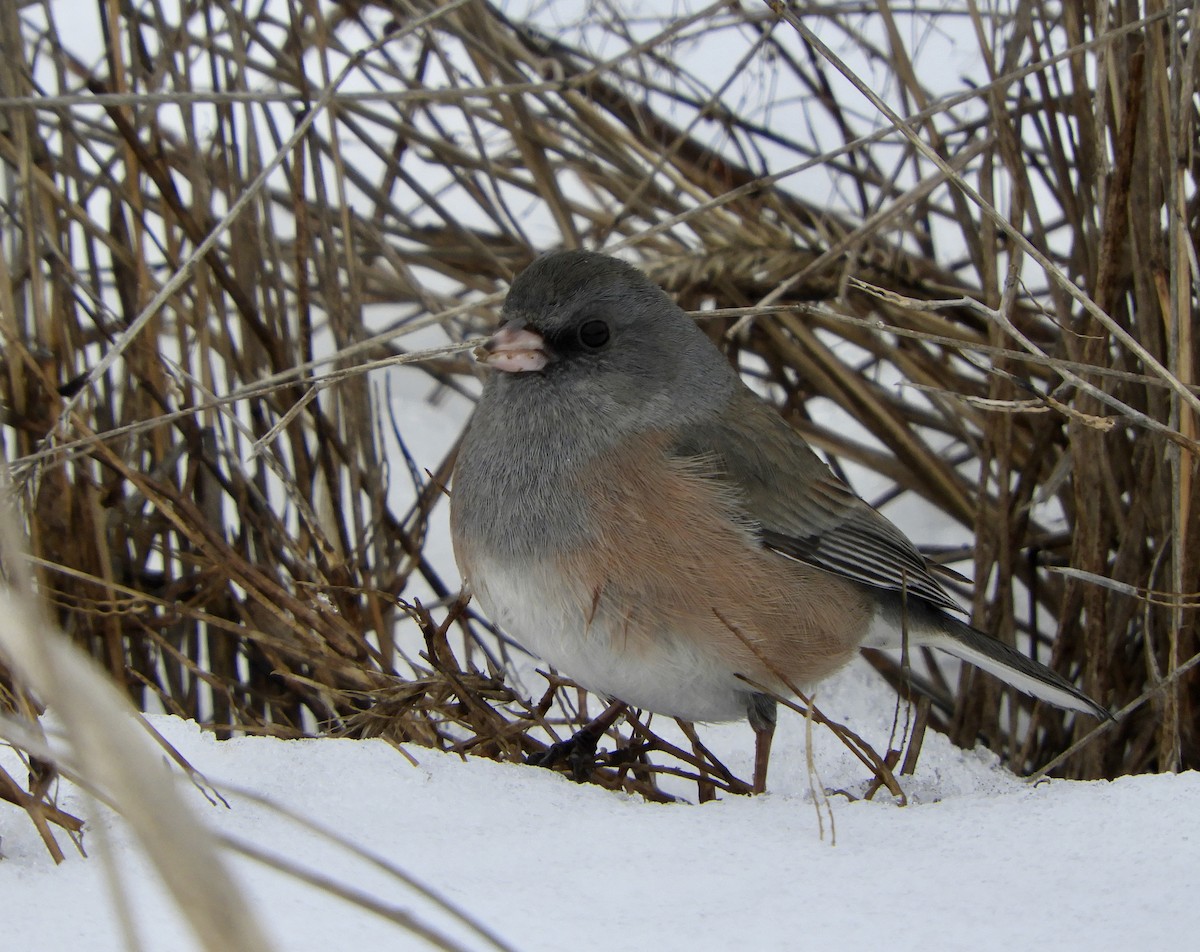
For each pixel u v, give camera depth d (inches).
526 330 247.8
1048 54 316.5
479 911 157.9
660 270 376.8
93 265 313.7
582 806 197.6
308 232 313.9
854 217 407.5
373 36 373.1
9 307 274.5
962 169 342.6
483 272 422.9
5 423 280.5
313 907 154.2
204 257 301.9
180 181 394.3
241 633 269.0
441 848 179.5
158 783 91.4
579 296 249.0
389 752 213.8
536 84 313.7
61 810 184.1
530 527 243.0
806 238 385.1
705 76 446.9
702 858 176.2
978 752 309.1
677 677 242.2
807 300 381.4
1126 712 268.1
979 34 309.7
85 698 92.4
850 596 269.0
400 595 324.8
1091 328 300.2
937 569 323.9
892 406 391.9
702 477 244.7
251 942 89.9
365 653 281.4
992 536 339.9
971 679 324.8
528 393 248.1
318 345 388.2
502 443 249.0
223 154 314.7
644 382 250.5
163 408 301.7
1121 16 291.7
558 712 314.3
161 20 312.2
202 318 303.6
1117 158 284.8
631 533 239.0
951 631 282.7
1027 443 370.3
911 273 386.3
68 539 285.3
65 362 289.6
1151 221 275.6
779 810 196.7
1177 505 261.7
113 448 301.6
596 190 438.6
